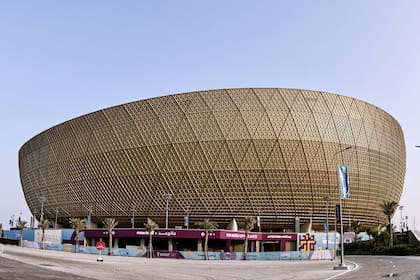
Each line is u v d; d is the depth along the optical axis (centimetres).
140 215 10438
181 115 9912
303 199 9875
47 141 12581
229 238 8144
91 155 11050
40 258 5306
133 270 3962
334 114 10188
